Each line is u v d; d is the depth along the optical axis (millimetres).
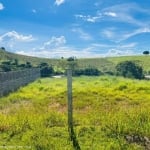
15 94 31562
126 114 16000
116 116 15742
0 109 22219
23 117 16016
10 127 14258
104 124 14391
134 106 20969
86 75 86438
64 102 23109
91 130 13891
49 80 59250
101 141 12711
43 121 15312
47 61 132125
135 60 142000
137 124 14102
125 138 13078
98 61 147125
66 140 12633
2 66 73250
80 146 12039
